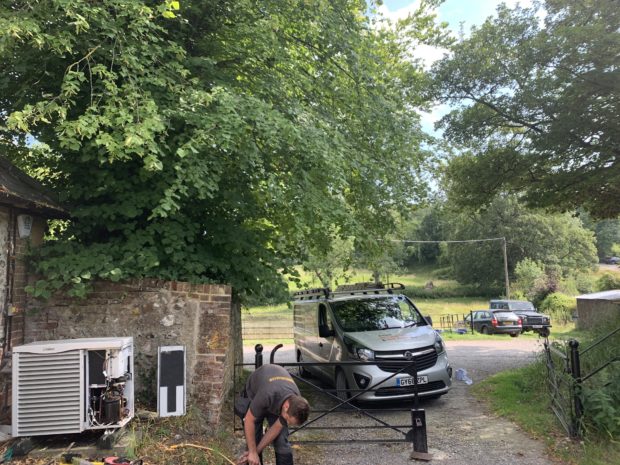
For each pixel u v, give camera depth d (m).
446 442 5.75
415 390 5.45
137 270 5.89
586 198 13.28
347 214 7.22
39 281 5.47
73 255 5.72
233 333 7.89
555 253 54.78
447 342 18.95
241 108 5.90
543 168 12.34
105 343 4.64
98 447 4.48
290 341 22.27
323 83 8.75
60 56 5.64
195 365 5.77
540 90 10.04
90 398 4.64
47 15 5.43
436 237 80.50
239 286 6.98
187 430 5.23
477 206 14.20
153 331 5.83
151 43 6.39
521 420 6.30
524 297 43.91
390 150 8.78
